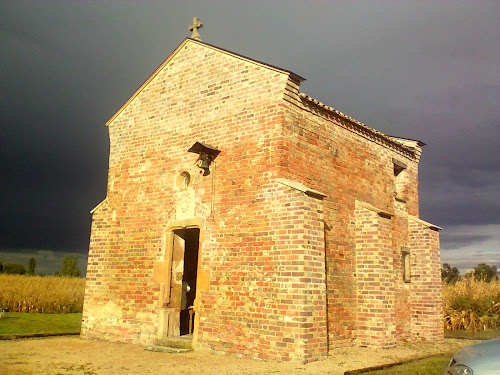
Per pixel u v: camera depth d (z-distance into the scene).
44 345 13.07
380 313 12.74
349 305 12.86
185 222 13.02
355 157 14.36
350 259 13.25
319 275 10.69
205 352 11.60
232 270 11.60
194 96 13.78
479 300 20.34
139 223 14.28
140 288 13.73
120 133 15.59
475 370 5.35
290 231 10.72
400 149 17.02
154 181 14.23
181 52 14.48
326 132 13.23
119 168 15.29
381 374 8.74
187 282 14.80
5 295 25.55
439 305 15.81
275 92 11.88
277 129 11.62
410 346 13.88
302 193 10.69
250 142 12.07
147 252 13.85
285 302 10.42
